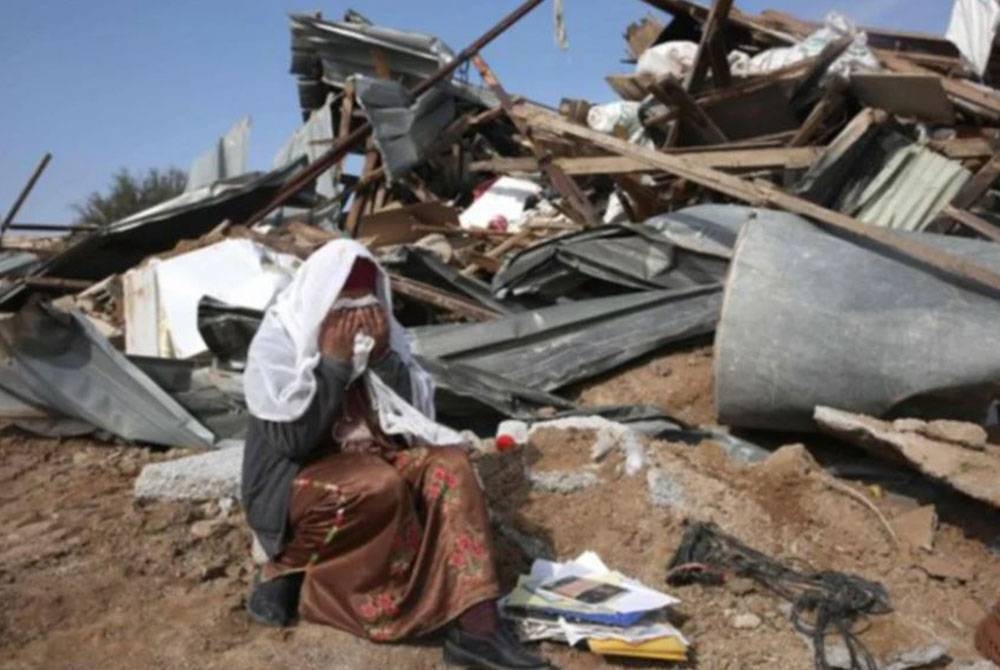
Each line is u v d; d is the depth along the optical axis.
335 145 10.16
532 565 3.82
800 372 4.72
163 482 4.44
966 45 11.01
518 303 6.52
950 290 4.84
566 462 4.39
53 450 5.33
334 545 3.32
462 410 5.27
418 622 3.22
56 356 5.37
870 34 10.90
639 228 6.31
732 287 4.90
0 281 9.83
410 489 3.30
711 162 7.49
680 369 5.56
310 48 13.30
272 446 3.35
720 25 8.74
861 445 4.56
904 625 3.59
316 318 3.28
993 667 3.45
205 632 3.41
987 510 4.29
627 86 10.45
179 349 6.16
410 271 6.64
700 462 4.55
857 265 4.94
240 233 7.31
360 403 3.50
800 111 8.66
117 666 3.22
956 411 4.67
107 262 9.59
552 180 7.46
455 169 11.62
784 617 3.62
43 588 3.71
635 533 4.02
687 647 3.35
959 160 7.25
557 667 3.17
